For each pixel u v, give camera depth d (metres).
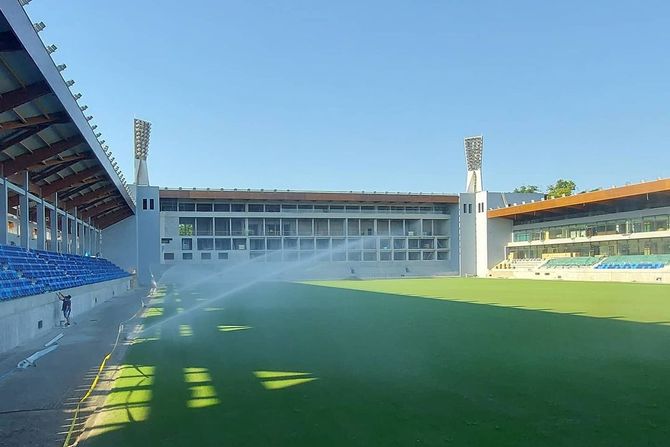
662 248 41.56
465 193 61.59
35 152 15.99
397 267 61.50
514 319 14.66
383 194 60.69
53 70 11.12
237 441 4.69
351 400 6.05
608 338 10.87
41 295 12.52
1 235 15.87
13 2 8.43
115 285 28.50
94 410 5.87
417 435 4.81
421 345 10.12
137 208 47.28
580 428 4.99
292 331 12.41
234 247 58.69
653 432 4.86
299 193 58.47
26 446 4.71
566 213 51.66
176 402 6.03
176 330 12.74
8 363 8.66
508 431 4.91
